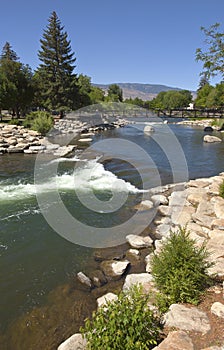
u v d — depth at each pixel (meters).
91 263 5.78
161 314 3.53
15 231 7.23
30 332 4.00
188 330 3.19
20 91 34.59
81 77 50.62
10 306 4.57
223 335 3.06
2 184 11.38
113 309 3.02
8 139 21.17
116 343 2.70
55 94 38.84
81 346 3.39
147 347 2.84
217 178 11.21
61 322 4.16
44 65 39.53
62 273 5.46
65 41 39.81
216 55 8.25
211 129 34.31
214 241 5.50
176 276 3.88
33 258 6.02
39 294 4.84
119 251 6.25
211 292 3.94
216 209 7.27
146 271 5.34
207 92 65.12
